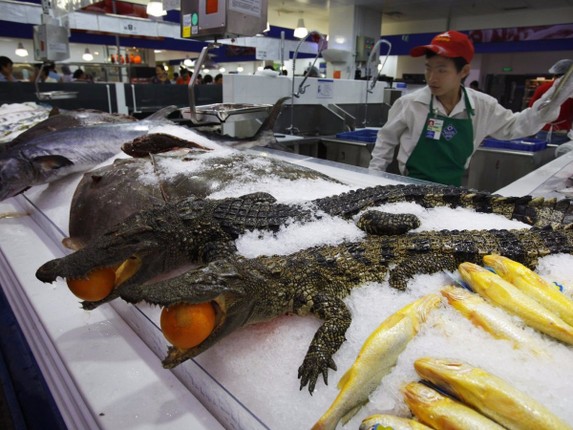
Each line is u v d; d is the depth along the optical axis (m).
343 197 1.60
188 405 1.03
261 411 0.96
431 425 0.81
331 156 4.95
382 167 3.36
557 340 0.98
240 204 1.52
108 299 1.22
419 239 1.33
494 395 0.79
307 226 1.42
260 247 1.35
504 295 1.04
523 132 2.98
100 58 15.38
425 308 1.03
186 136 2.71
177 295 0.89
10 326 2.10
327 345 1.03
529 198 1.67
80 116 3.31
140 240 1.24
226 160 2.12
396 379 0.92
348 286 1.23
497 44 11.70
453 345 0.96
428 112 2.99
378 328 0.98
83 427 1.04
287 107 5.18
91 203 1.84
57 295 1.53
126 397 1.05
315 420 0.92
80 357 1.20
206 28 2.52
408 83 10.27
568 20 10.57
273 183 1.91
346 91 6.03
